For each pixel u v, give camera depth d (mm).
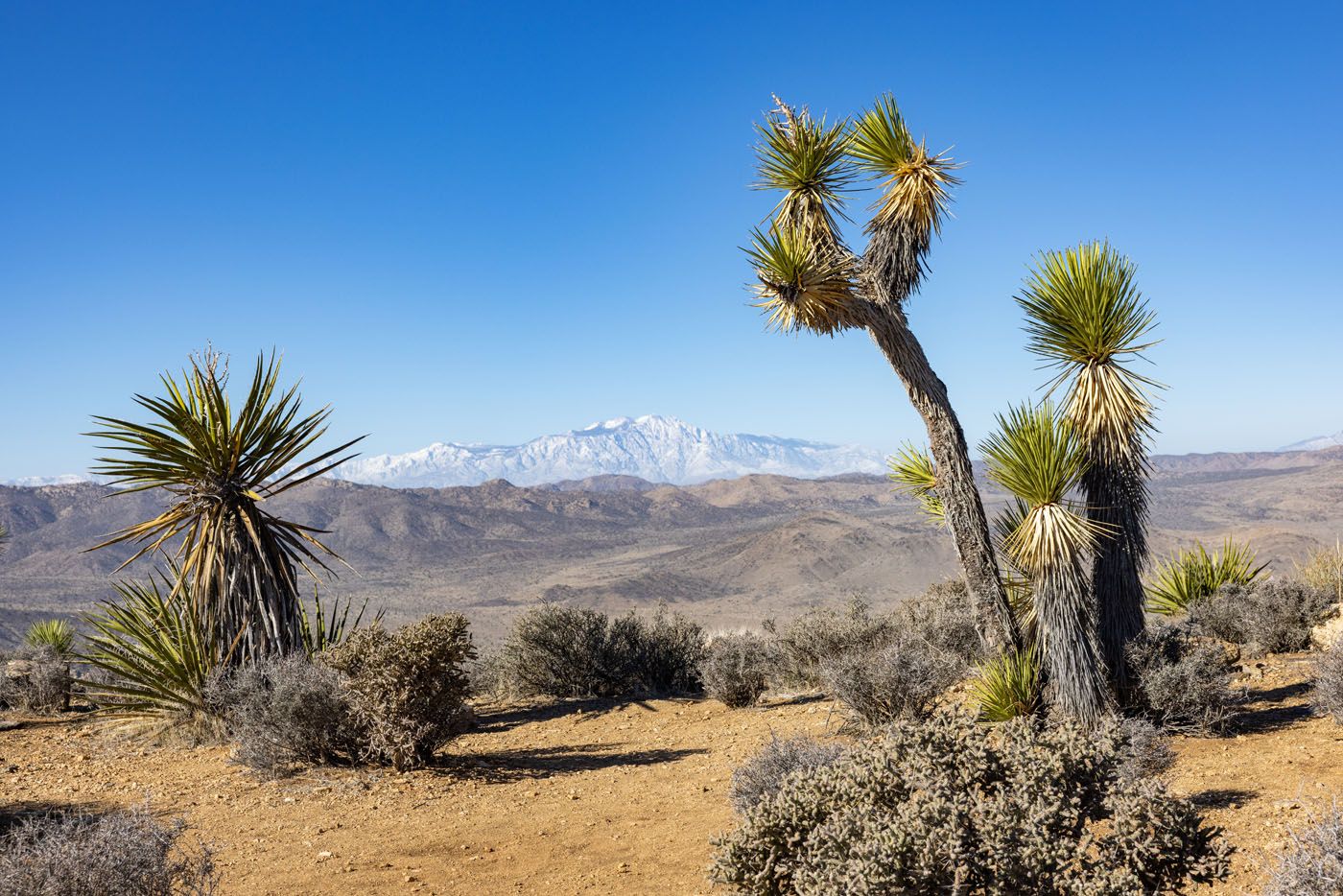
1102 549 8312
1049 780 3766
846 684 9062
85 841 4523
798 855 3783
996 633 8234
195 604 11938
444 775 9188
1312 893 3535
